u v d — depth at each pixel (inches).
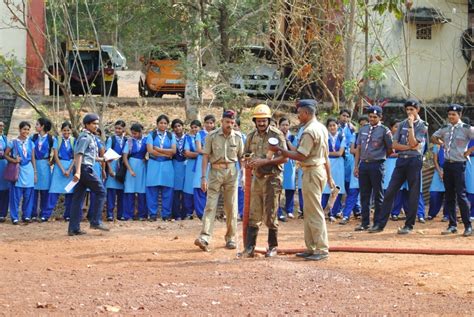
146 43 859.4
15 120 905.5
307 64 850.1
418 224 626.5
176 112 965.2
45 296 343.3
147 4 828.0
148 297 342.6
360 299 345.7
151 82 1093.1
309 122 435.5
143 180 652.7
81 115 877.8
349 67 817.5
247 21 851.4
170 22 842.8
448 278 393.4
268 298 345.1
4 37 989.2
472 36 1038.4
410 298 348.5
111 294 348.5
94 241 522.0
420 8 1015.6
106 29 860.0
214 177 483.5
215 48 853.2
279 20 854.5
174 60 992.2
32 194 639.8
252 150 452.4
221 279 384.8
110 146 649.6
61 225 618.2
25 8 876.0
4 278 382.3
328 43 845.2
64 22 805.2
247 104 893.8
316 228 438.6
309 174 436.5
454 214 565.9
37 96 981.8
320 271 405.4
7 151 629.9
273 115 835.4
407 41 973.8
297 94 901.2
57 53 792.3
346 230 595.2
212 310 323.0
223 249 487.5
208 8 831.1
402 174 566.3
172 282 376.5
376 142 581.6
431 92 1045.8
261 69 868.6
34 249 487.8
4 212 642.2
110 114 923.4
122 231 577.6
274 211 447.2
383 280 387.5
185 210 657.6
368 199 589.9
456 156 554.9
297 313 320.2
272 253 454.9
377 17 942.4
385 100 930.7
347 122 674.8
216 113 919.7
